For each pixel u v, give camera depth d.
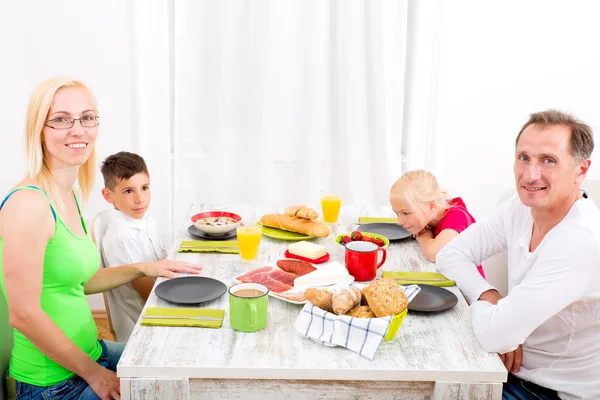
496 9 2.91
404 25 2.83
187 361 1.35
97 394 1.59
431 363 1.36
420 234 2.11
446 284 1.79
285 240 2.16
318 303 1.50
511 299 1.49
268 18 2.80
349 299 1.48
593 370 1.61
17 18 2.79
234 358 1.36
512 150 3.06
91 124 1.65
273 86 2.89
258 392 1.37
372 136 2.95
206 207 2.55
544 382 1.67
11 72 2.82
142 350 1.39
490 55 2.96
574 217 1.53
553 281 1.47
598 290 1.53
